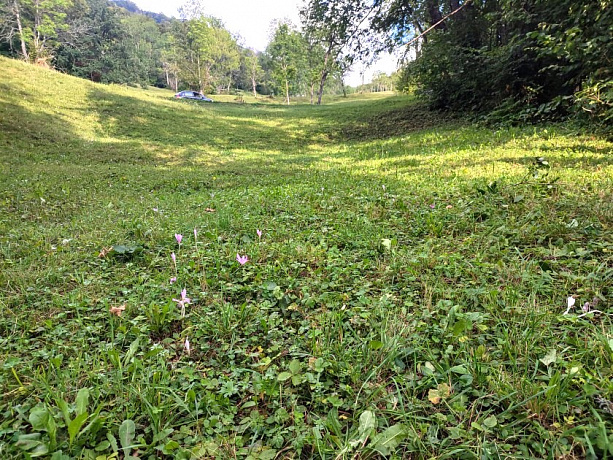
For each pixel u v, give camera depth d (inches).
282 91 2321.6
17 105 686.5
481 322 88.7
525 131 414.3
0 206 244.8
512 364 72.2
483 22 613.6
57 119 691.4
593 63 342.0
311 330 92.4
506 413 63.0
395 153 453.4
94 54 2341.3
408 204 195.3
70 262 142.3
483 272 113.6
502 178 213.6
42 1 1708.9
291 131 857.5
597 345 75.5
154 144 658.8
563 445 56.4
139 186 338.0
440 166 302.4
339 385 72.7
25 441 57.4
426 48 673.0
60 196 277.7
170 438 62.4
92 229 190.7
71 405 67.1
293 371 73.9
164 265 139.8
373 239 149.4
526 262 115.0
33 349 89.1
